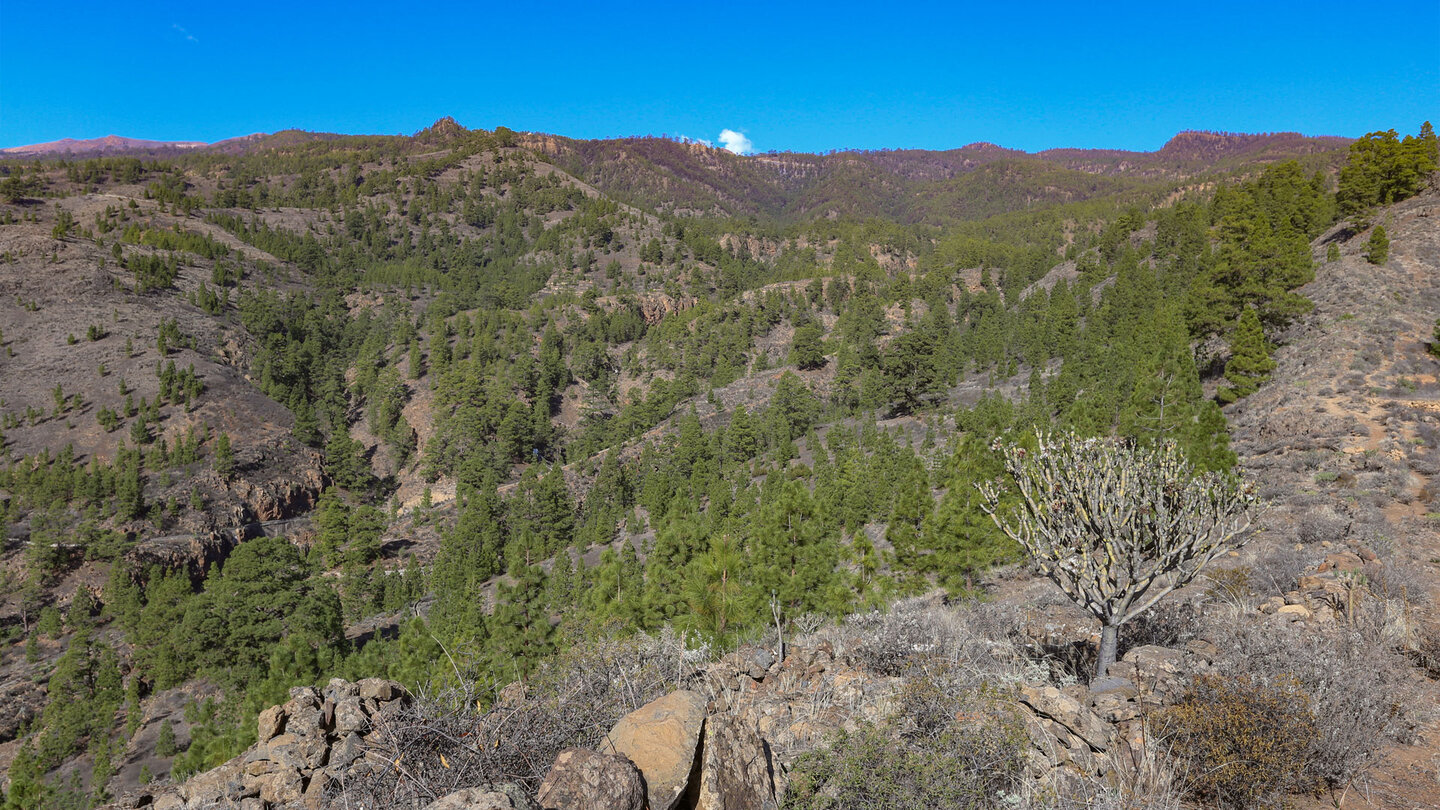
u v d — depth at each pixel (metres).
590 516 89.62
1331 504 22.53
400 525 111.44
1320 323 57.88
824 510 17.12
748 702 7.60
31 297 176.88
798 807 5.12
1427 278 64.25
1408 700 7.66
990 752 5.71
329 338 199.62
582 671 6.96
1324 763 6.20
